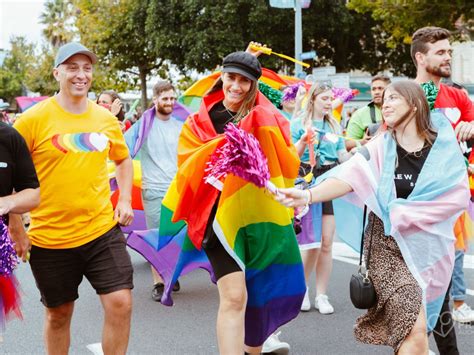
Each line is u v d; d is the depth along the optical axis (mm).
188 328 5617
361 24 27203
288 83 6594
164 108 6883
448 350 4262
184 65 27688
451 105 4723
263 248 3957
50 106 4039
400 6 17219
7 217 3762
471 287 6625
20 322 5855
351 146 6406
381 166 3676
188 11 25828
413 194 3633
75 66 4023
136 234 6238
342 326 5574
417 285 3541
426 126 3680
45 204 3973
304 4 16656
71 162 3963
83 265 4059
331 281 7164
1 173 3615
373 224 3715
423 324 3473
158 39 26672
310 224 5840
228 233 3814
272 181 3900
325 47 28891
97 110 4207
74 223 3984
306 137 5020
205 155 3936
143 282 7375
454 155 3672
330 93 5926
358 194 3623
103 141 4082
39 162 3967
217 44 25750
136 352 5008
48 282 4027
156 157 6910
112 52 33000
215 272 3926
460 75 25594
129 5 30703
